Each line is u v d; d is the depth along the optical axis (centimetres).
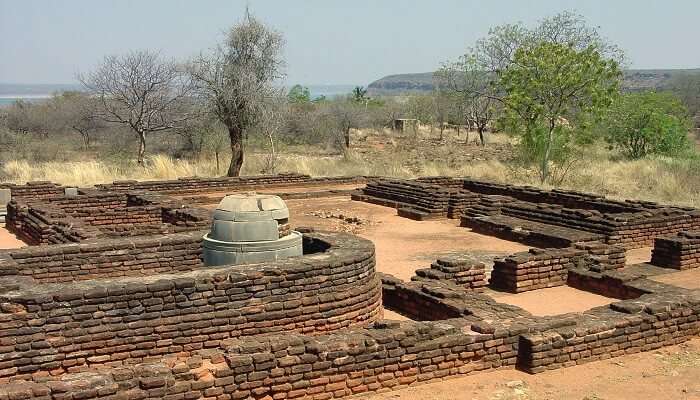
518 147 3178
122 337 712
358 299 845
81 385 558
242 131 2645
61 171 2558
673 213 1567
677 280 1188
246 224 874
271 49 2714
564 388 691
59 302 687
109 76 3231
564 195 1927
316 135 4525
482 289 1080
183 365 598
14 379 671
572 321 779
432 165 3031
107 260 960
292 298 795
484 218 1658
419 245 1488
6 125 4425
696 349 818
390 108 6444
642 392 683
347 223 1767
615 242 1448
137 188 2102
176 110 3416
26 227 1468
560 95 2562
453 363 712
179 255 1005
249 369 619
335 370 655
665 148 3384
